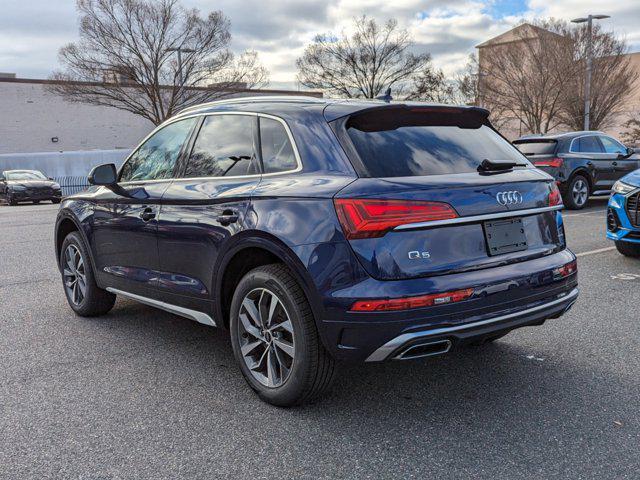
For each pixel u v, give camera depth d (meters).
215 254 3.57
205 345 4.48
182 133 4.26
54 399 3.52
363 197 2.91
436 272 2.95
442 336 2.93
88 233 4.92
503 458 2.79
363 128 3.28
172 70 34.62
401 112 3.45
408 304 2.85
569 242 8.68
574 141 13.36
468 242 3.08
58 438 3.04
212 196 3.63
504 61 35.06
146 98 37.44
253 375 3.48
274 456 2.85
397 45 41.44
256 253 3.46
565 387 3.58
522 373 3.81
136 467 2.76
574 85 32.38
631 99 39.88
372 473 2.69
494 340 4.45
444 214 2.99
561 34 33.12
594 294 5.70
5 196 25.33
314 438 3.01
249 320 3.48
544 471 2.68
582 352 4.16
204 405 3.42
